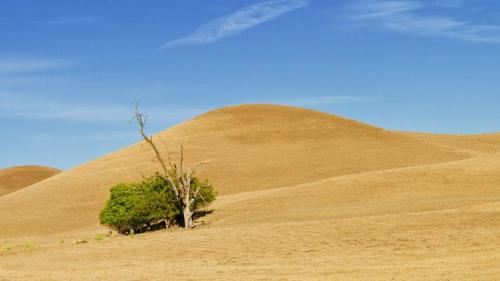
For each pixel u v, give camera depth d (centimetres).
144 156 8850
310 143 8775
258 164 7888
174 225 4603
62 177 8794
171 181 4422
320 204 4359
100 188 7631
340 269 1998
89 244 3516
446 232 2538
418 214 3019
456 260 2030
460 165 5144
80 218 6519
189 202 4356
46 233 5931
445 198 4059
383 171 5188
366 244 2514
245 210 4612
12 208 7350
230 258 2506
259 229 3134
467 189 4319
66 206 7069
